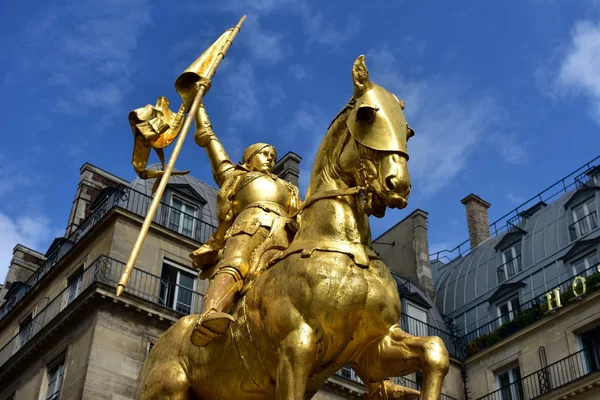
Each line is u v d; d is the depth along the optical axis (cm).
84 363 1798
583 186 2630
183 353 417
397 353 360
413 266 3075
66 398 1788
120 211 2080
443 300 2952
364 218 388
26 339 2180
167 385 412
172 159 452
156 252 2089
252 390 391
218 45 525
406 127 385
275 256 396
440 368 341
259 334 380
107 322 1861
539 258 2630
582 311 2281
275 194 446
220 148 503
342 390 2150
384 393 383
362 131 375
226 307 389
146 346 1888
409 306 2666
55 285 2219
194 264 459
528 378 2325
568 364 2241
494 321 2652
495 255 2869
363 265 369
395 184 357
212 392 403
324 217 382
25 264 2945
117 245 2034
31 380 1994
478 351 2541
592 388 2094
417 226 3172
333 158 398
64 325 1938
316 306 358
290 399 345
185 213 2289
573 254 2472
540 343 2356
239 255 405
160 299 2017
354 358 382
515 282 2630
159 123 490
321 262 365
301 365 351
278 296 370
